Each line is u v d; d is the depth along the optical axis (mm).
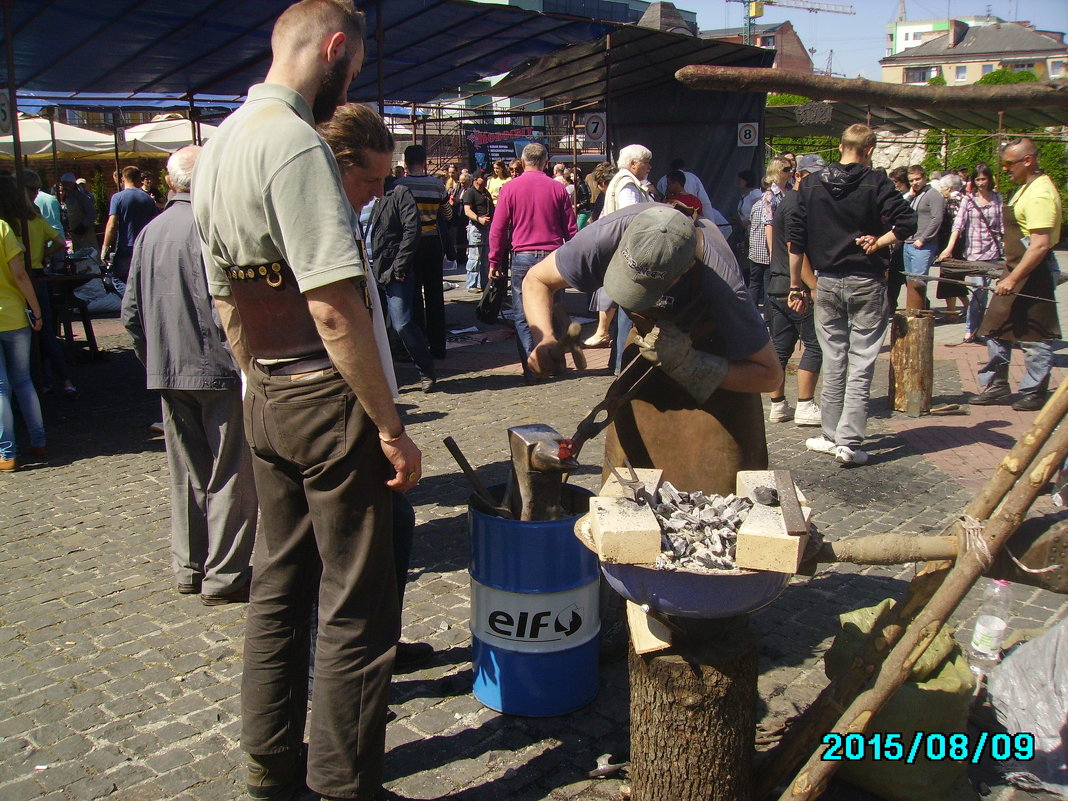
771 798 2662
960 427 6758
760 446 2961
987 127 19891
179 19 8930
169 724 3152
